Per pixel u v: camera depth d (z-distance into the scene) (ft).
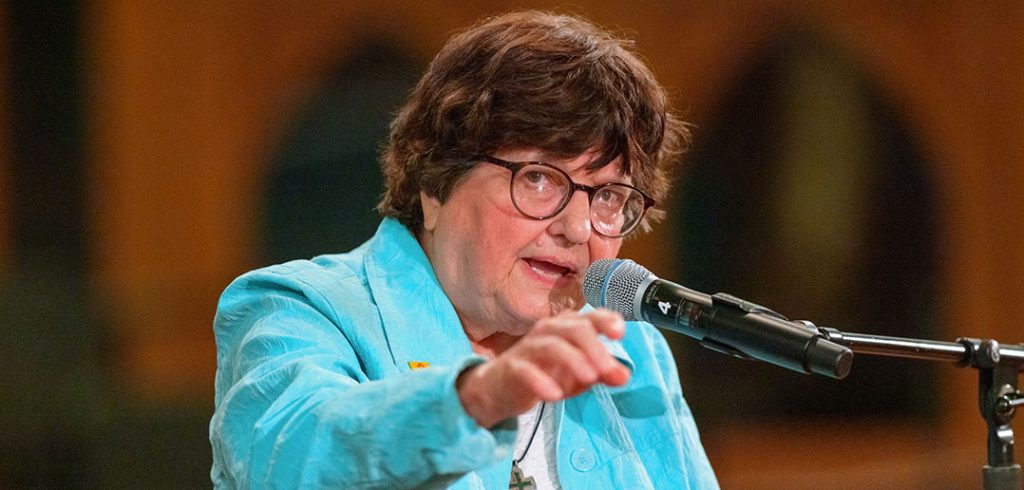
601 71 21.75
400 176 23.40
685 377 97.96
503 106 21.44
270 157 96.22
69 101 88.33
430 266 22.67
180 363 85.05
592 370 13.21
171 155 92.38
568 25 22.61
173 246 92.12
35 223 86.94
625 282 20.49
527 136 21.31
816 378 101.81
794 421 100.78
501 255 21.63
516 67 21.50
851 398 103.40
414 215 23.50
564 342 13.37
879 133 112.06
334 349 19.94
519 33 22.08
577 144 21.29
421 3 98.43
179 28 92.53
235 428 18.54
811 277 109.50
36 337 70.85
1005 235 113.70
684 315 19.39
